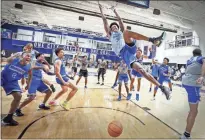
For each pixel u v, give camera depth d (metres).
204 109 4.40
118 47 2.85
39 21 13.65
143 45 14.47
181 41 8.76
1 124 2.45
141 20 7.77
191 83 2.42
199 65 2.39
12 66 2.43
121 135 2.41
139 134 2.48
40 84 3.27
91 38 17.30
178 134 2.57
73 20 12.38
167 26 8.18
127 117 3.25
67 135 2.29
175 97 5.88
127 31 2.60
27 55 2.56
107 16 5.52
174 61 9.43
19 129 2.38
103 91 5.92
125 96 5.29
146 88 7.60
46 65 3.33
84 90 5.88
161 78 4.96
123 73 4.64
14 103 2.48
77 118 3.02
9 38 13.69
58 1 4.46
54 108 3.55
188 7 5.42
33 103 3.82
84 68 6.28
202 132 2.77
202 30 4.67
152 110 3.86
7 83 2.44
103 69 7.60
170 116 3.48
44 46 15.04
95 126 2.69
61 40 17.36
